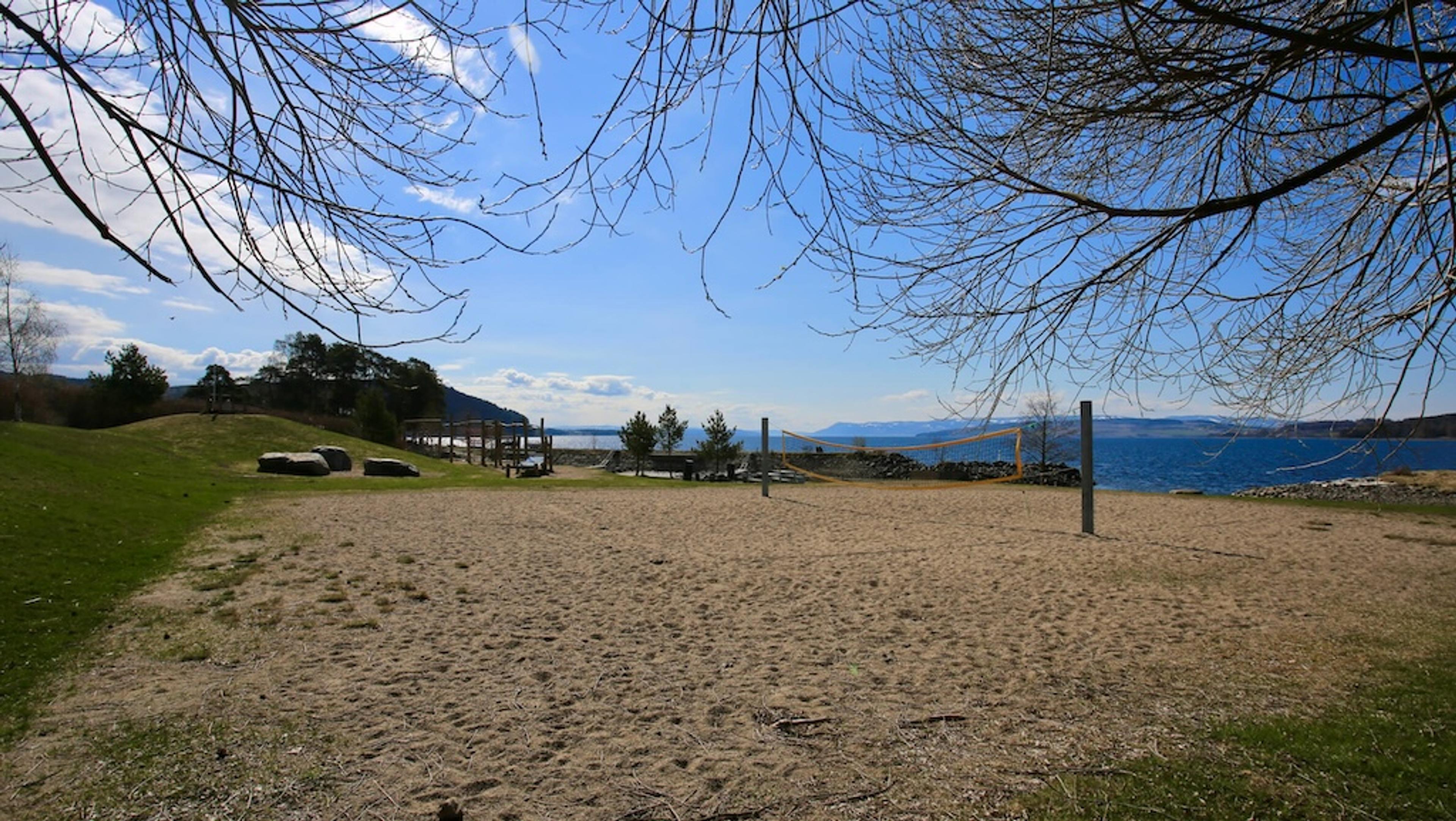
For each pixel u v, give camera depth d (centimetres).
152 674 404
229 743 319
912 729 342
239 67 187
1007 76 241
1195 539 937
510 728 341
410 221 203
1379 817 256
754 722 350
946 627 521
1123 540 930
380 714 354
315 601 572
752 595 617
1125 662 440
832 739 331
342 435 2939
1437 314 197
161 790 277
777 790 284
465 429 3794
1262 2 210
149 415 3675
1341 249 269
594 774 297
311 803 271
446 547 839
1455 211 174
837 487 1867
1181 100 258
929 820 261
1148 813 260
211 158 171
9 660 411
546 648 466
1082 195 278
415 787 284
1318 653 456
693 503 1382
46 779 284
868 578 688
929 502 1434
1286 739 320
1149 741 324
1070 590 639
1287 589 648
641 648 469
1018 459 1454
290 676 405
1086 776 291
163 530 875
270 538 873
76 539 741
